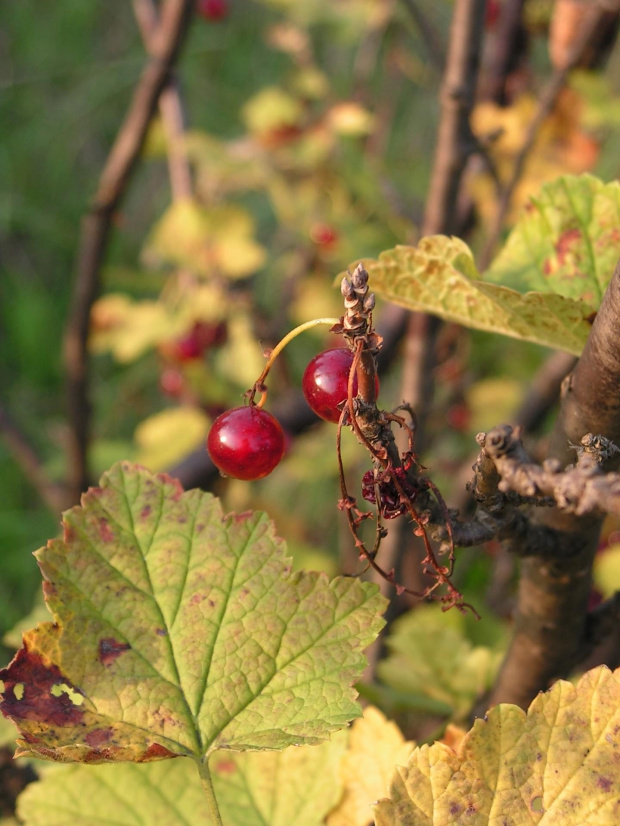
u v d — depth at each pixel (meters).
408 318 0.37
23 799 0.19
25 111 0.83
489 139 0.29
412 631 0.25
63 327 0.76
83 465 0.43
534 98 0.42
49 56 0.85
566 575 0.18
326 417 0.15
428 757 0.15
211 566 0.16
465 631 0.30
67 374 0.41
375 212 0.53
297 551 0.46
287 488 0.60
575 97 0.41
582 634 0.19
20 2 0.86
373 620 0.16
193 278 0.50
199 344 0.47
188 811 0.19
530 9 0.39
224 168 0.47
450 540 0.16
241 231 0.48
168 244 0.48
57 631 0.16
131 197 0.79
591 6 0.34
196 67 0.83
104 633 0.16
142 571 0.16
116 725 0.16
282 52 0.85
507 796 0.15
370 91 0.72
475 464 0.15
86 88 0.84
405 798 0.15
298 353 0.64
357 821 0.18
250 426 0.16
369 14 0.56
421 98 0.74
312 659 0.16
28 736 0.15
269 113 0.50
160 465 0.46
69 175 0.82
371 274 0.19
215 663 0.16
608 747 0.15
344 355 0.15
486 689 0.23
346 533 0.51
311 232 0.51
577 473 0.13
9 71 0.84
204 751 0.16
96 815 0.19
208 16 0.50
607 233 0.19
